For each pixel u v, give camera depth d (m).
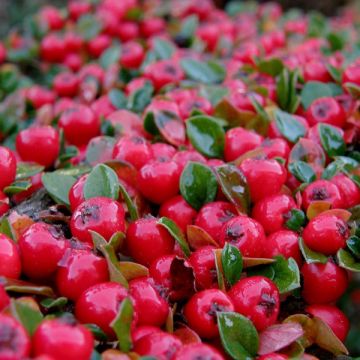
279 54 0.22
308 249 0.13
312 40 0.23
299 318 0.13
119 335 0.11
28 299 0.12
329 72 0.18
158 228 0.13
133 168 0.15
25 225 0.13
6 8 0.39
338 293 0.14
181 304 0.13
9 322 0.11
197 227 0.13
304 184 0.15
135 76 0.21
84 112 0.17
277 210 0.14
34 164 0.16
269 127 0.17
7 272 0.12
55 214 0.14
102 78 0.21
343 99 0.17
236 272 0.13
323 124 0.16
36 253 0.12
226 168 0.14
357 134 0.17
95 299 0.12
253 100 0.17
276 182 0.14
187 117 0.17
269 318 0.12
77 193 0.14
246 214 0.14
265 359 0.12
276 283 0.13
